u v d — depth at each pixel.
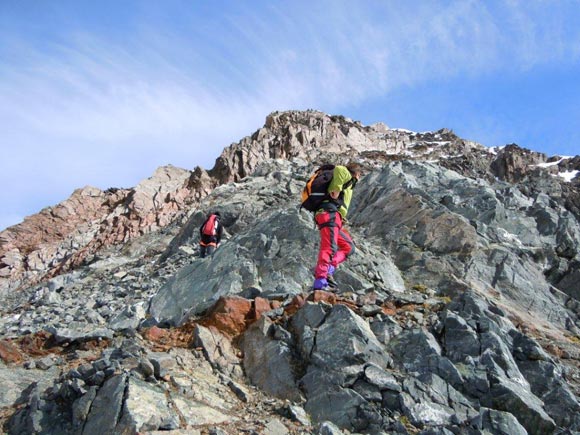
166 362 7.13
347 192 9.12
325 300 8.82
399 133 47.97
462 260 12.00
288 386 7.25
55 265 33.78
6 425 6.45
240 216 22.27
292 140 38.47
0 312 20.48
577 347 9.34
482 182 18.41
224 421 6.32
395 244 13.05
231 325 8.66
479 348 7.64
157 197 35.75
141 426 5.80
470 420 6.41
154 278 18.55
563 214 15.69
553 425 6.61
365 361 7.18
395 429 6.30
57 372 7.66
